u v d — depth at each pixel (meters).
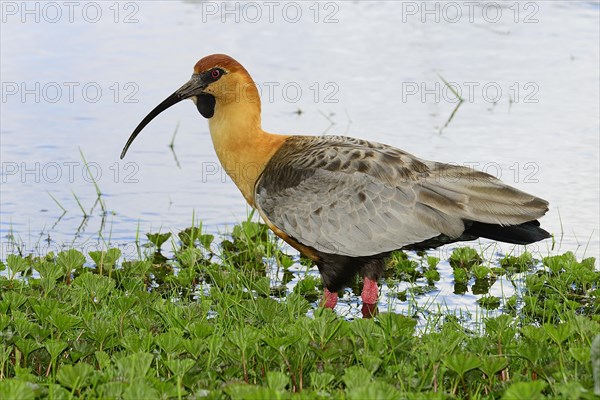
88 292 11.95
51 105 20.31
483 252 15.30
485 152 18.33
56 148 18.56
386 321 10.00
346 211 12.22
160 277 14.05
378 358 9.30
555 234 15.48
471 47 24.02
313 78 21.92
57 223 16.08
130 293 12.20
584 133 19.23
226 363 9.85
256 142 13.17
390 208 12.05
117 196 17.11
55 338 10.55
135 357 9.11
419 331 11.58
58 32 24.08
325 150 12.61
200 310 11.61
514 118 20.08
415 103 20.83
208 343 9.94
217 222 16.22
